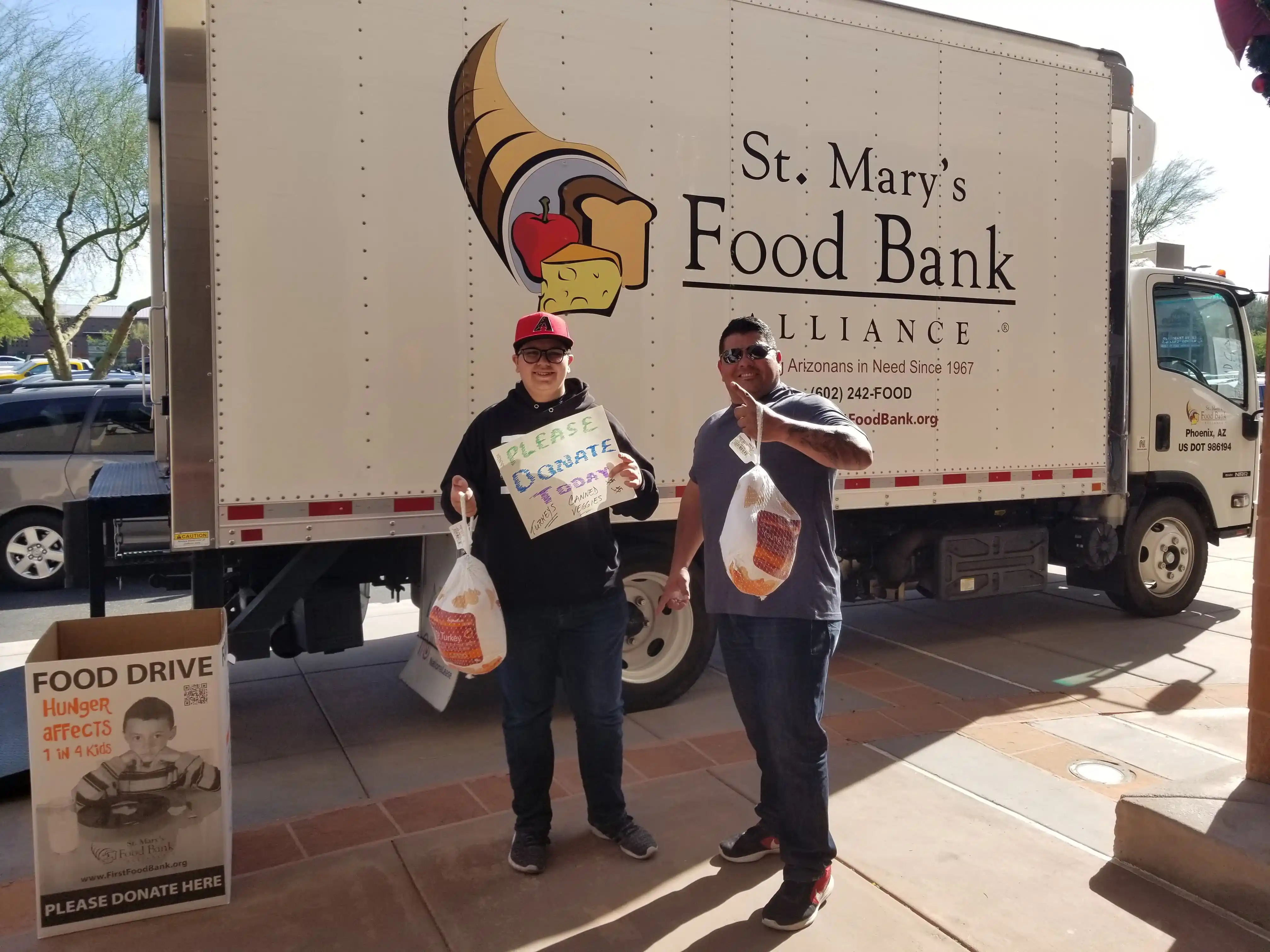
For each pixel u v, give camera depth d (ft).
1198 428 22.58
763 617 9.45
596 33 14.38
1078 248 19.04
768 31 15.70
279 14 12.50
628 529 16.01
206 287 12.27
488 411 10.55
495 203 13.82
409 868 10.62
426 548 14.92
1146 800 10.64
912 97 17.07
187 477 12.32
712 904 9.92
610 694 10.71
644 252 14.89
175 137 12.05
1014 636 21.57
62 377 70.64
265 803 12.94
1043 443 18.88
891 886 10.26
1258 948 9.18
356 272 13.03
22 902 10.01
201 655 9.51
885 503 17.17
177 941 9.24
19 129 64.23
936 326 17.52
